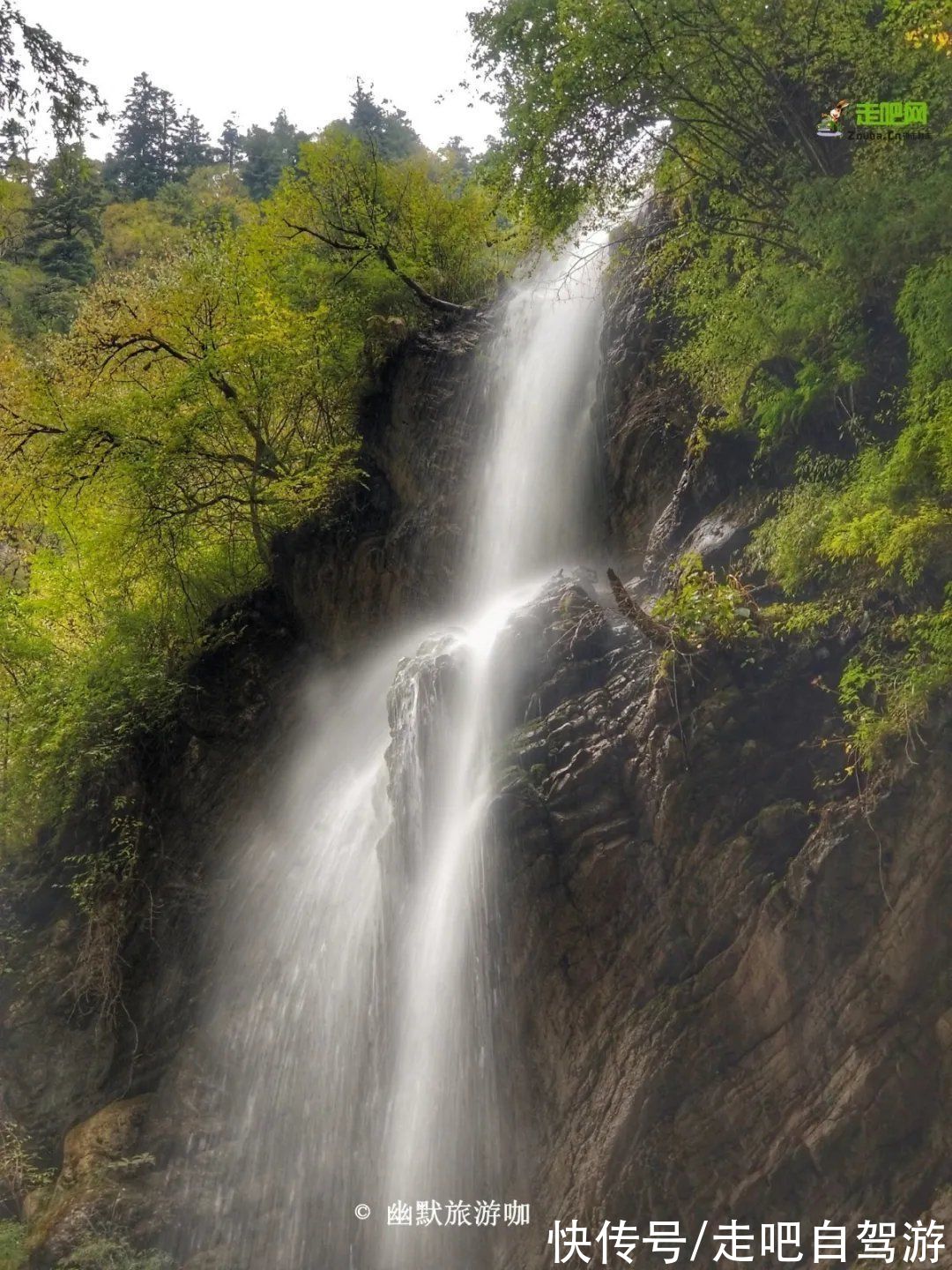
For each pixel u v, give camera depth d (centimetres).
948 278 888
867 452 1019
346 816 1552
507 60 1182
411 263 2150
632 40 1051
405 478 1911
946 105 963
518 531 1681
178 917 1678
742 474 1234
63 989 1709
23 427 2173
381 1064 1259
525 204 1252
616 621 1205
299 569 1969
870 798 888
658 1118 936
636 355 1483
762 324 1145
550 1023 1052
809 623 1002
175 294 2098
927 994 845
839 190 998
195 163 7112
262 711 1880
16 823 1956
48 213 4856
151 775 1870
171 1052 1555
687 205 1362
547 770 1096
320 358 2006
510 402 1769
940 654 879
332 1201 1269
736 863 952
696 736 1001
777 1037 900
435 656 1295
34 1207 1441
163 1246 1337
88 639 2319
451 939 1144
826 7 1025
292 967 1476
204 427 1914
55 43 1399
